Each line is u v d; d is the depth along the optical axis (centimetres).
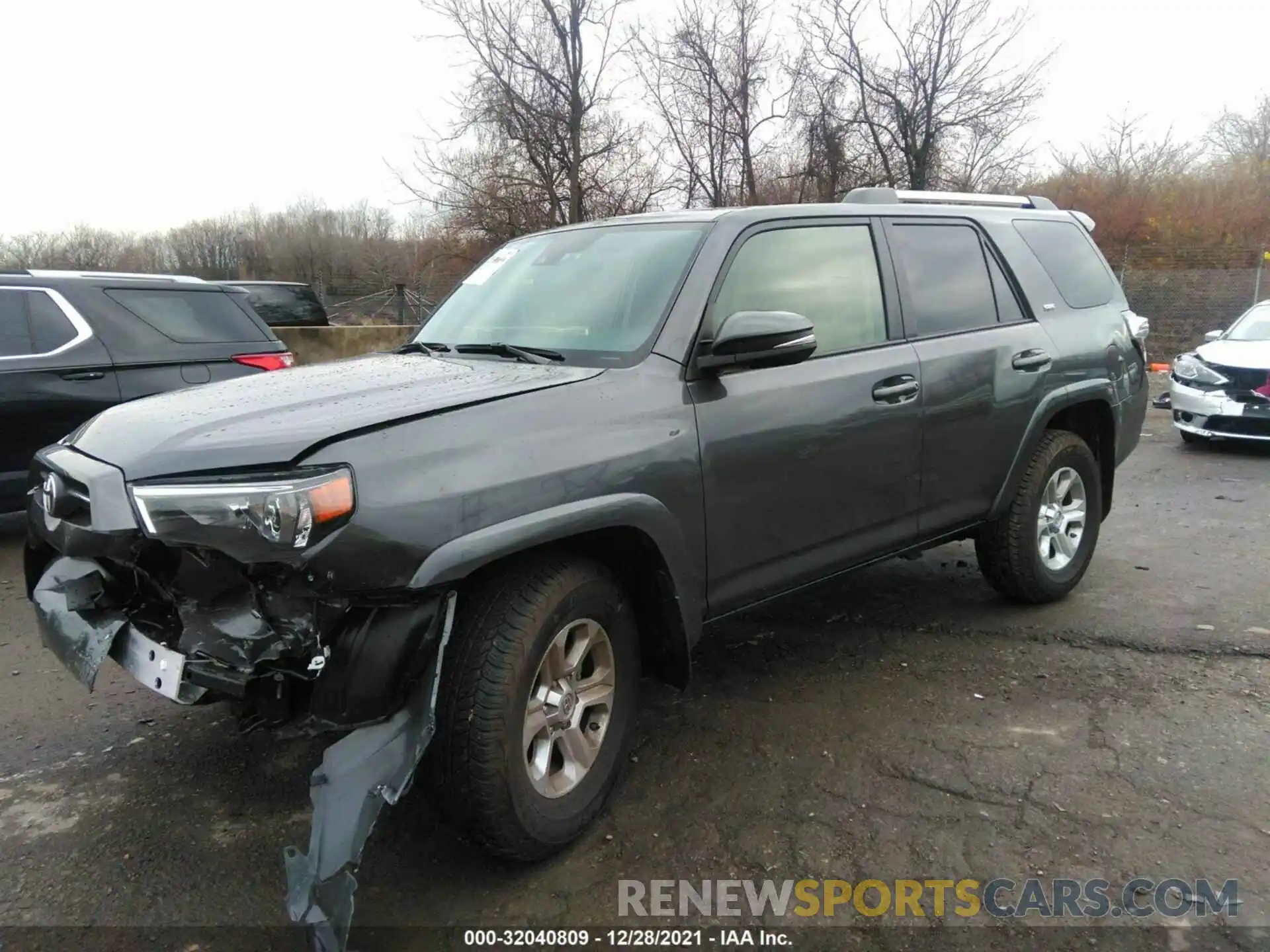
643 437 272
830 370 334
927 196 429
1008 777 301
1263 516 646
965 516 398
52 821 287
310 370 318
